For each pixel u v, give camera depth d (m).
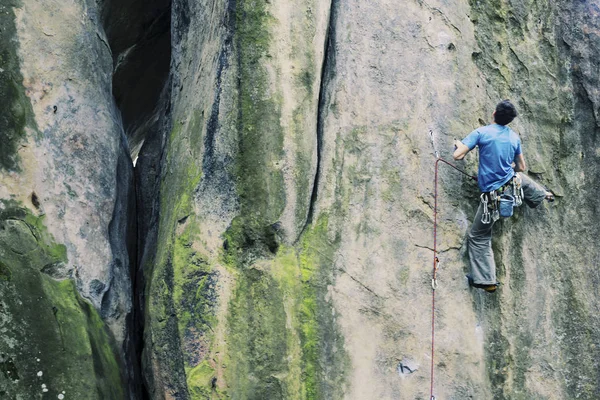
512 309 9.25
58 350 8.57
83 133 9.44
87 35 9.70
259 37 8.85
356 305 8.79
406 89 9.13
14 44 9.20
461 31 9.45
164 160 9.98
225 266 8.77
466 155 9.20
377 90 9.08
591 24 9.88
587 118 9.78
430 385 8.87
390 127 9.05
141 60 12.01
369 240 8.90
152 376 9.14
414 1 9.30
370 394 8.74
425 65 9.22
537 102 9.69
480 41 9.57
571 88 9.80
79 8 9.69
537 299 9.35
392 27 9.20
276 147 8.78
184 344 8.71
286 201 8.77
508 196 8.71
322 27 9.02
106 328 9.21
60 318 8.69
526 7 9.79
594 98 9.77
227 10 8.97
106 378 8.85
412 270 8.95
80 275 9.07
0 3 9.21
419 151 9.08
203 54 9.59
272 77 8.82
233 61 8.91
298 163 8.80
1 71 9.08
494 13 9.67
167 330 8.88
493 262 8.98
